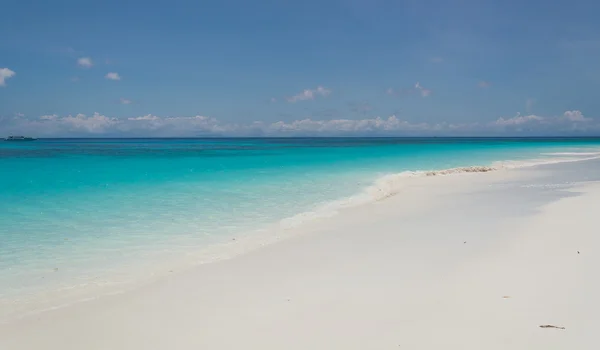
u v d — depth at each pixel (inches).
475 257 319.6
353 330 211.0
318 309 238.4
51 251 362.9
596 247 320.5
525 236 372.5
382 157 1752.0
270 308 243.0
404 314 225.6
